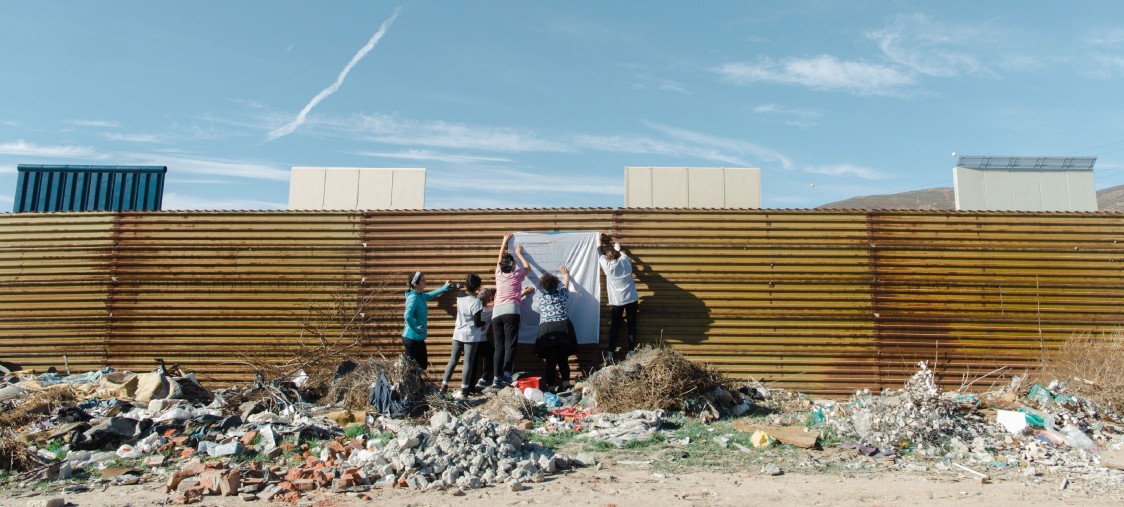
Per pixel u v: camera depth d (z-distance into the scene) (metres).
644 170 11.34
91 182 12.18
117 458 6.73
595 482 6.10
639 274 10.43
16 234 10.77
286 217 10.68
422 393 8.91
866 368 10.20
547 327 9.62
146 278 10.57
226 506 5.33
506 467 6.32
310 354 10.27
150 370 10.39
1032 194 11.41
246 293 10.53
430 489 5.84
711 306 10.37
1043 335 10.22
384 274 10.55
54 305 10.59
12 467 6.31
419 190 11.30
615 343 10.06
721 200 11.26
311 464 6.47
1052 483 6.31
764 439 7.48
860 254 10.39
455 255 10.55
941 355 10.20
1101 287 10.28
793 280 10.38
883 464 6.91
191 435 7.32
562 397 9.48
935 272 10.36
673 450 7.21
